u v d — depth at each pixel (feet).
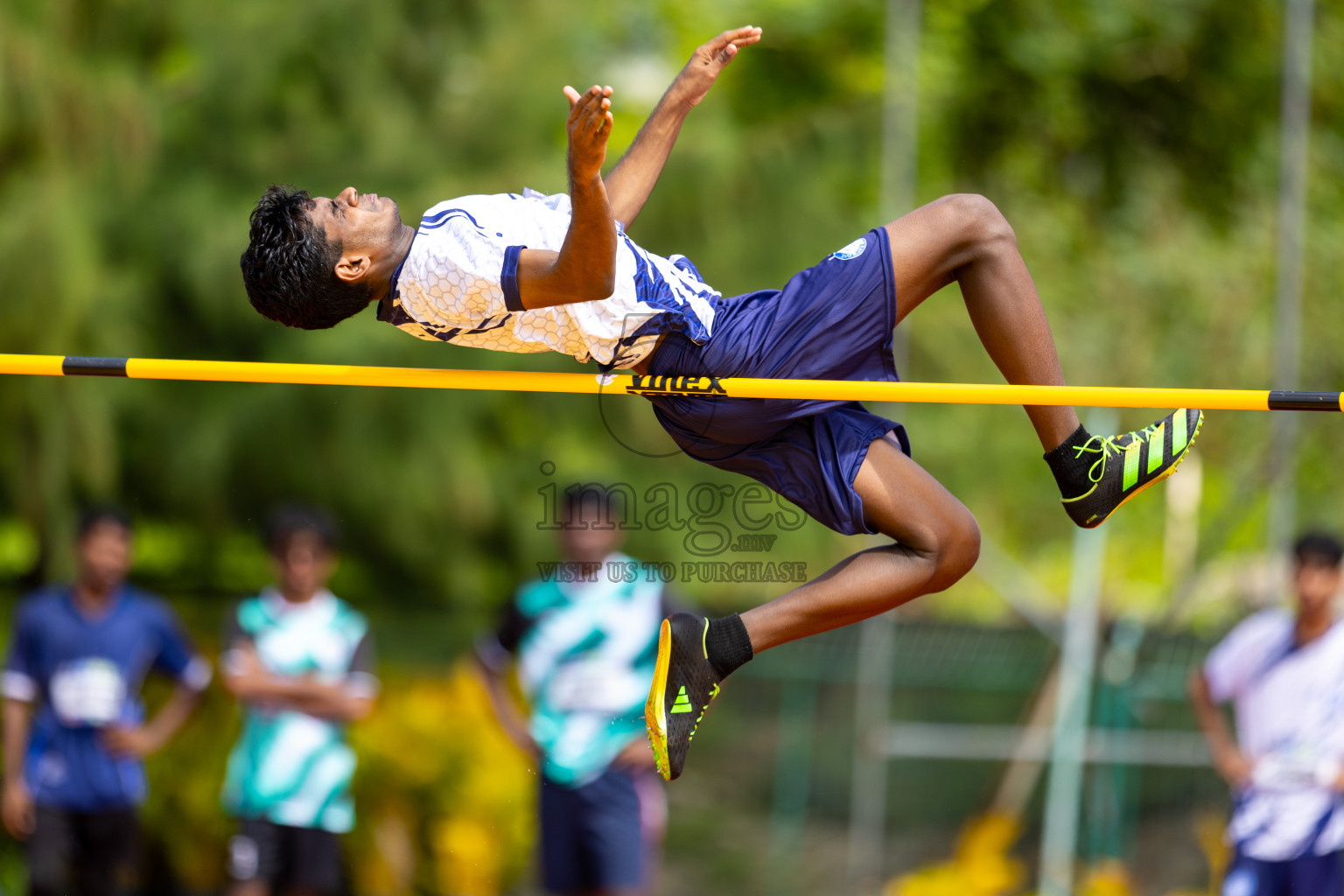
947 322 109.40
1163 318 118.62
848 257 36.22
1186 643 82.53
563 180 97.71
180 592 106.42
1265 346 110.32
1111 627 85.35
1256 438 109.91
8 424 94.63
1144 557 122.11
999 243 35.58
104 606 67.31
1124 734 80.74
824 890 83.30
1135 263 122.11
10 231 91.35
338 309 36.06
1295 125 82.58
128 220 95.35
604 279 33.17
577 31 104.47
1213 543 90.94
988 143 131.13
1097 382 116.26
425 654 86.02
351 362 96.17
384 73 99.50
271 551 66.13
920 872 84.58
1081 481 36.11
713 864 85.56
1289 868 59.72
